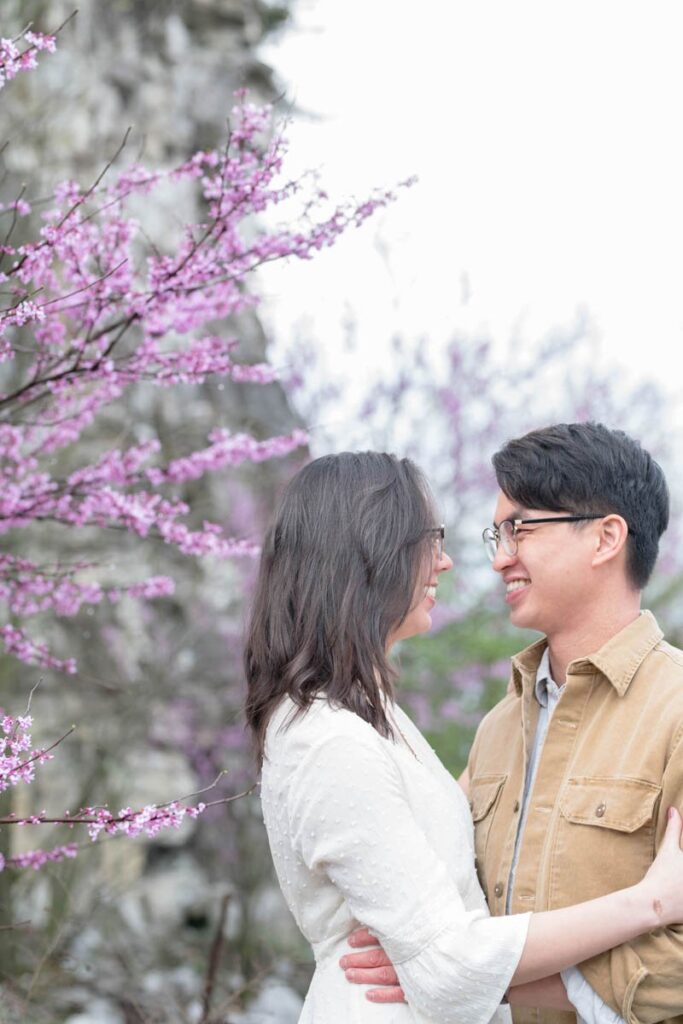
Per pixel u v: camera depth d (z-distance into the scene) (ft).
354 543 6.63
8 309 7.61
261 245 8.54
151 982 14.32
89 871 16.14
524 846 6.63
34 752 6.50
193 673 19.72
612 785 6.41
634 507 6.71
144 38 21.18
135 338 11.10
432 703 19.31
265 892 18.99
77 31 19.36
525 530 6.73
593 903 6.01
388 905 6.04
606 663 6.61
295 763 6.35
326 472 6.84
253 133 8.62
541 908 6.43
